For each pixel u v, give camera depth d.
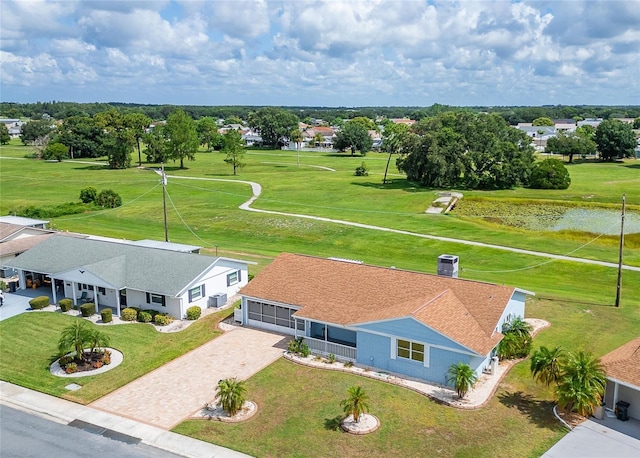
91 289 44.00
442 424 26.19
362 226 74.69
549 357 27.81
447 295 33.78
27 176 124.56
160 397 29.36
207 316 40.97
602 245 64.81
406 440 24.95
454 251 62.31
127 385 30.80
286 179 120.69
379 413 27.19
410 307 32.09
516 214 81.50
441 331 29.45
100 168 140.12
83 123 176.88
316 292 36.97
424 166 107.38
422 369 30.52
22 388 30.64
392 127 194.62
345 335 35.22
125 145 140.62
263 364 32.94
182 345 36.03
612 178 116.62
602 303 44.16
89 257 46.00
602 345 35.53
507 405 27.89
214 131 198.88
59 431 26.28
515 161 104.06
